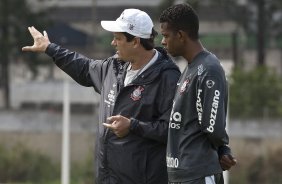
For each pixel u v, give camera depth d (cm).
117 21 2581
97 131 2661
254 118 13150
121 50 2581
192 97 2377
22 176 11212
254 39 18312
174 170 2402
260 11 16738
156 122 2555
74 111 13962
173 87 2555
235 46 16812
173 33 2419
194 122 2380
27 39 15988
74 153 12262
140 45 2572
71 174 10744
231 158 2431
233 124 12825
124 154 2569
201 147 2370
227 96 2402
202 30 18150
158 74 2566
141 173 2575
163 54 2631
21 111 13462
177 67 2605
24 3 16075
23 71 17088
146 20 2566
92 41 17362
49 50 2773
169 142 2422
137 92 2575
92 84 2764
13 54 16188
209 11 18162
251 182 11062
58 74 16888
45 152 12112
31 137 12712
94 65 2736
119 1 18725
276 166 11112
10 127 13075
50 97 15650
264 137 12219
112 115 2603
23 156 11412
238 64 16338
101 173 2627
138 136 2555
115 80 2631
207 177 2362
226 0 17112
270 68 14888
